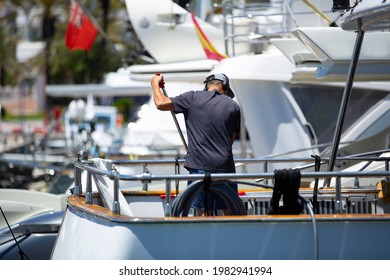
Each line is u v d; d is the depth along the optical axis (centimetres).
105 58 16325
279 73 4291
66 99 16288
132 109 15438
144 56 6331
